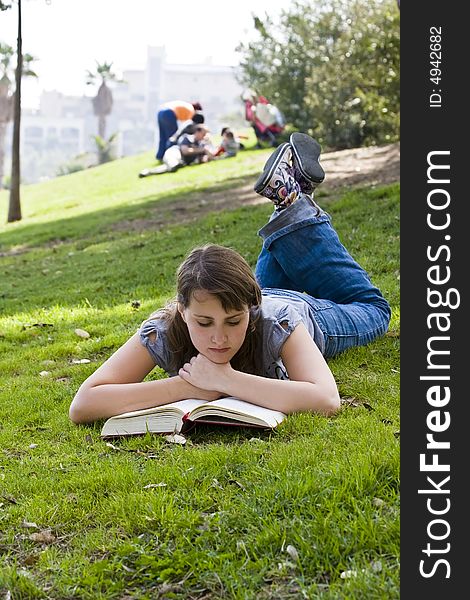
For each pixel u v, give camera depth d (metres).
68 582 2.77
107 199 20.91
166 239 12.05
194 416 3.93
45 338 7.20
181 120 26.17
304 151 5.30
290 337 4.14
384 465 3.24
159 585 2.73
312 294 5.23
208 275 3.83
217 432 3.99
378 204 10.32
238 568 2.72
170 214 15.74
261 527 2.92
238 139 26.47
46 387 5.36
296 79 27.06
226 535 2.92
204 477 3.38
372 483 3.11
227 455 3.56
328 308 4.88
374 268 7.53
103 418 4.22
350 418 3.94
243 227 11.55
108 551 2.95
